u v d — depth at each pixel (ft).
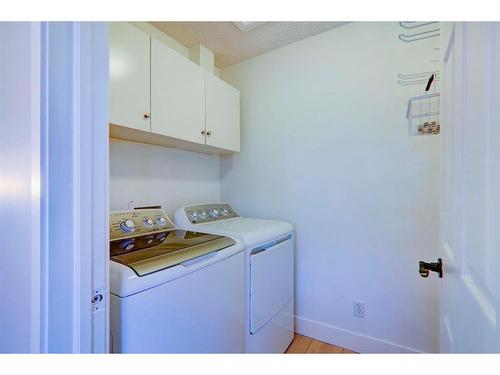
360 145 5.41
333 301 5.75
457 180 2.08
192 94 5.28
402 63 4.96
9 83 2.02
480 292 1.57
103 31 1.85
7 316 2.16
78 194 1.67
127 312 2.45
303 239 6.15
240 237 4.43
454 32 2.16
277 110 6.55
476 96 1.62
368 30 5.30
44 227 1.57
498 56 1.32
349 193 5.55
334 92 5.72
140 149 5.51
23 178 1.85
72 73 1.64
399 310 5.01
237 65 7.25
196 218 5.74
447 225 2.49
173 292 2.90
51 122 1.57
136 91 4.14
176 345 2.91
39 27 1.58
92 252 1.77
